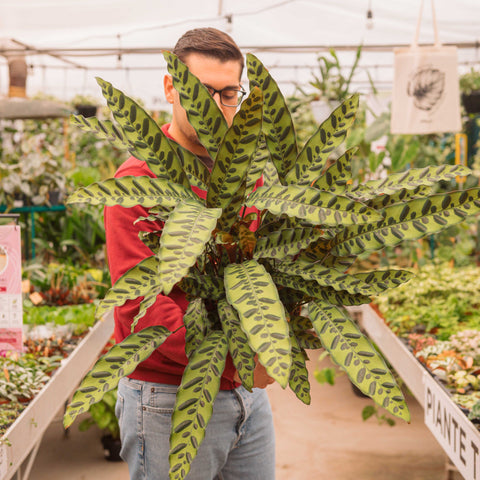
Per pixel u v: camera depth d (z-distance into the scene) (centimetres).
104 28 494
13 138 510
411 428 360
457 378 212
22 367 238
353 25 518
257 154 109
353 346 91
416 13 466
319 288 101
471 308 332
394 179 105
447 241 463
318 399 414
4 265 220
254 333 79
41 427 212
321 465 310
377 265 453
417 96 386
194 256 75
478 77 545
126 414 135
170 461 90
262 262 104
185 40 124
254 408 140
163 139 100
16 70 493
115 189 92
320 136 103
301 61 734
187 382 95
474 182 483
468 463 170
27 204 467
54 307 355
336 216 85
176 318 117
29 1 417
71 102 795
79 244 473
